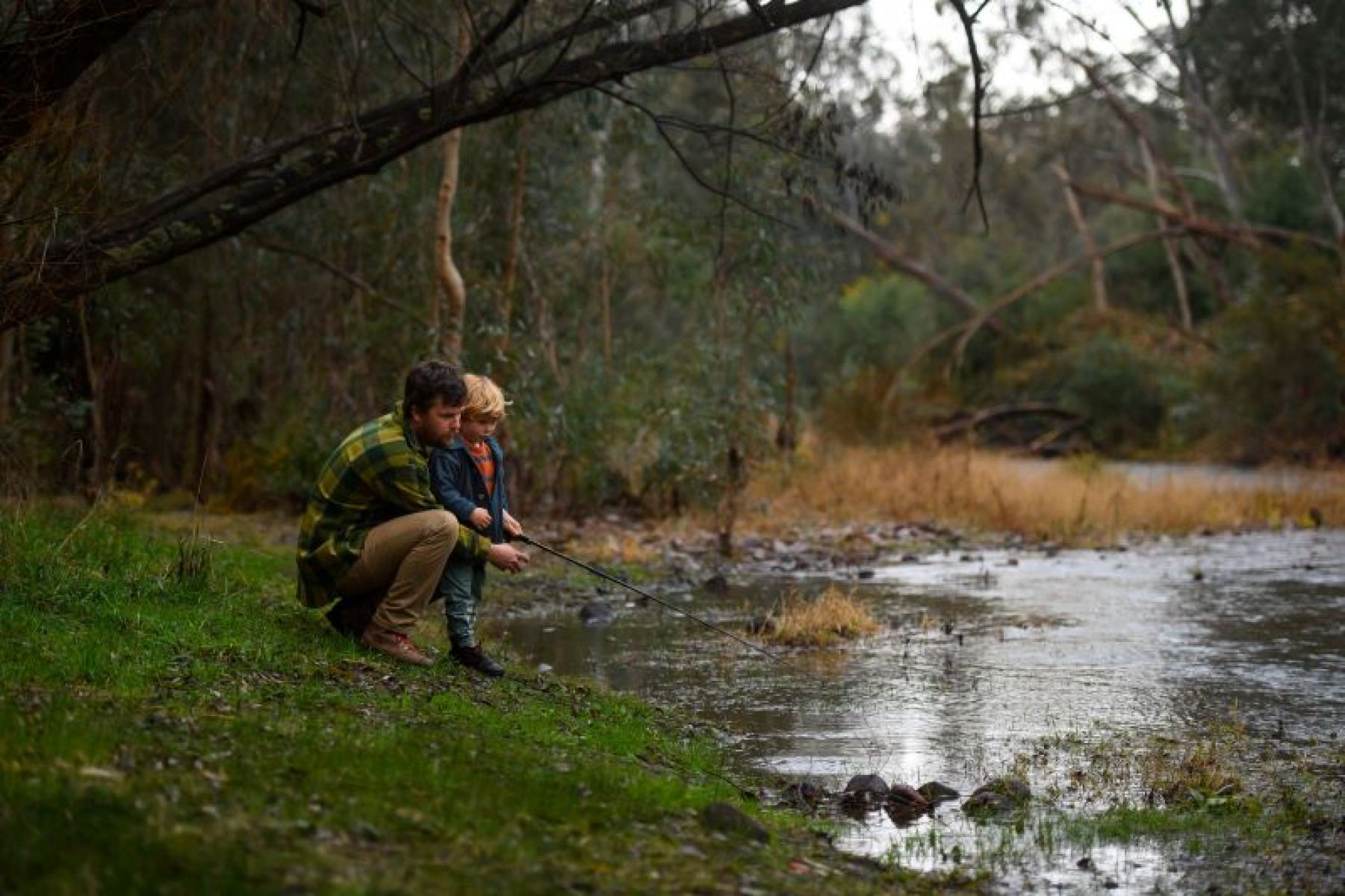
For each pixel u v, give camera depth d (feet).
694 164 59.11
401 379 46.88
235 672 19.34
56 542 25.81
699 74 54.85
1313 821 17.62
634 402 54.44
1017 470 69.97
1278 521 57.36
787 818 17.12
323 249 55.11
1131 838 16.90
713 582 37.76
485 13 37.14
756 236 51.57
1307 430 93.61
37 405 42.78
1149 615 34.06
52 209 25.72
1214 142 119.44
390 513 22.57
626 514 53.21
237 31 43.55
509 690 21.79
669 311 75.82
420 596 22.17
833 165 33.01
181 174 44.88
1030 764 20.25
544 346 52.95
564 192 58.54
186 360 59.36
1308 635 31.32
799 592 37.37
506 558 22.63
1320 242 102.73
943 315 130.93
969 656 28.53
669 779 17.39
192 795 13.10
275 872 11.49
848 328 121.19
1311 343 93.04
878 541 49.60
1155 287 141.49
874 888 14.35
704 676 26.17
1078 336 116.67
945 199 152.87
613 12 29.32
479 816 13.89
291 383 59.72
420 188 52.11
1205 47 114.21
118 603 22.35
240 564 30.89
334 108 47.80
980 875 15.43
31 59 24.31
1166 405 108.37
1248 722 22.95
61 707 15.42
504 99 28.89
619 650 28.78
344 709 17.88
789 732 22.03
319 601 22.72
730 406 53.57
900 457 68.44
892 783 19.27
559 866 12.87
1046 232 173.47
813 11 28.45
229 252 52.90
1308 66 114.21
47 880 10.92
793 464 63.82
